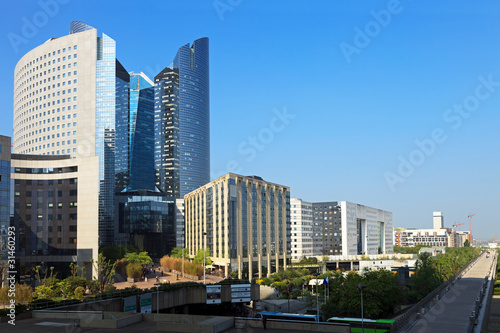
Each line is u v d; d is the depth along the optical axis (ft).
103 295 239.30
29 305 195.00
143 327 146.00
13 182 439.63
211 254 587.68
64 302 213.87
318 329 139.85
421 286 379.35
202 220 631.97
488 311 256.32
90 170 445.37
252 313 342.44
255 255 580.71
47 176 450.71
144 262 548.72
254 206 589.73
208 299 299.58
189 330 137.80
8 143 349.61
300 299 406.62
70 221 443.73
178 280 395.34
